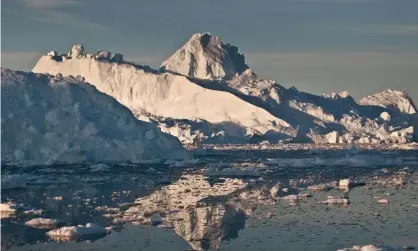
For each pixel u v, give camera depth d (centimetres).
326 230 3353
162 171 6781
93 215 3775
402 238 3158
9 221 3566
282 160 8525
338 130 17500
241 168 7281
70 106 7875
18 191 4853
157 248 2959
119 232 3294
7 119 7050
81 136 7575
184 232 3306
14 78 7744
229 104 17938
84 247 2969
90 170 6594
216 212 3894
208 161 8719
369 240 3114
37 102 7644
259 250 2927
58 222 3512
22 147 7069
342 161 8012
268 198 4534
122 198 4506
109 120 8125
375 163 7931
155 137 8400
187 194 4759
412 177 6178
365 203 4269
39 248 2945
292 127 16788
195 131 15412
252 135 16238
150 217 3725
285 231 3325
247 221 3600
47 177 5794
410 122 17975
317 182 5688
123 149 7806
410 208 4053
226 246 3003
